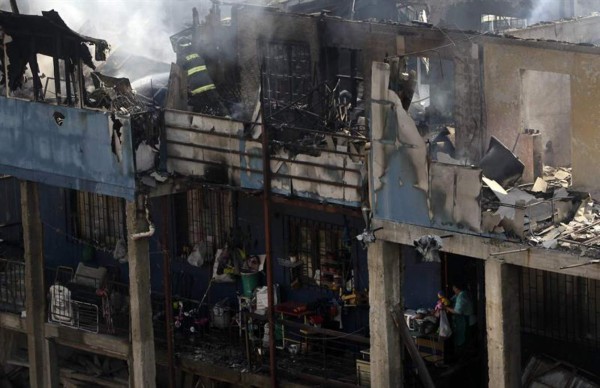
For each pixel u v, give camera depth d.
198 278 31.89
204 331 30.97
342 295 28.95
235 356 29.59
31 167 29.97
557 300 25.94
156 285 32.84
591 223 22.41
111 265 33.56
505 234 22.39
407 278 27.95
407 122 23.45
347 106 27.05
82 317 31.50
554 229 22.50
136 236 28.17
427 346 27.02
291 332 29.27
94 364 33.19
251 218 30.55
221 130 26.92
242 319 29.83
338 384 27.02
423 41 25.67
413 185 23.67
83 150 28.64
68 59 28.45
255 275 30.38
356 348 28.89
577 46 22.86
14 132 30.06
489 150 24.11
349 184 24.95
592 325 25.53
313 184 25.55
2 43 29.41
